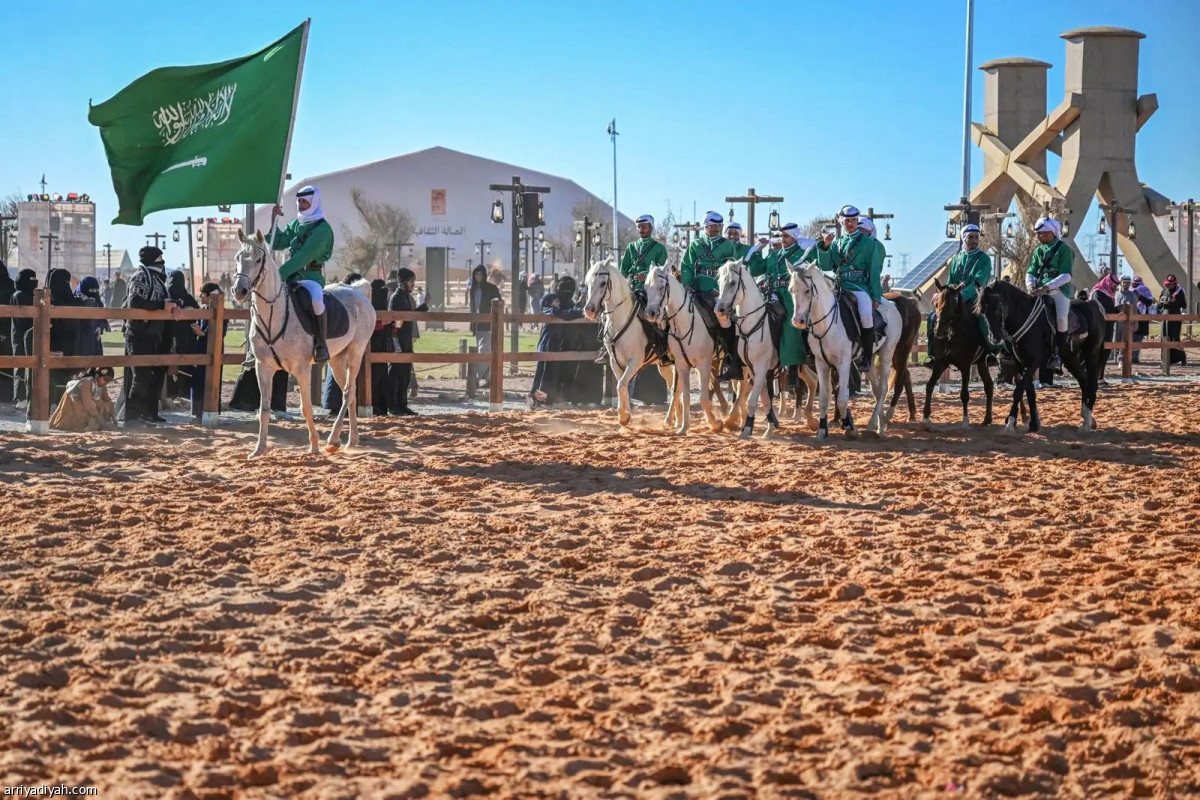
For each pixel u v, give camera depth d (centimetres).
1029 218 4259
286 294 1375
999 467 1398
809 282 1544
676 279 1634
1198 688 657
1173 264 4781
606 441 1588
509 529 1036
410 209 12519
